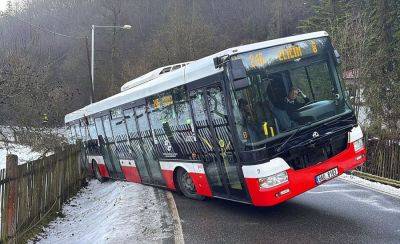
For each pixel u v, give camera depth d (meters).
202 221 8.70
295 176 7.79
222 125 8.38
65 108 32.34
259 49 8.05
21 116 25.28
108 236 8.05
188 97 9.49
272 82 8.00
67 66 54.66
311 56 8.47
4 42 38.91
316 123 8.11
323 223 7.90
